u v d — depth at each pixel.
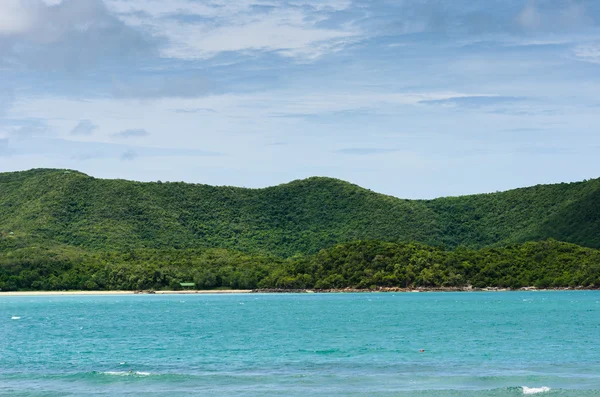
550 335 85.62
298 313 134.12
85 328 101.06
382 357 65.56
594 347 72.69
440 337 83.88
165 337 86.25
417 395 46.84
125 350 72.75
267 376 54.38
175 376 54.31
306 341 80.25
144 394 47.59
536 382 51.16
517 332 89.94
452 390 48.38
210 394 47.41
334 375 54.69
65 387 50.22
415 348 72.50
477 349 71.38
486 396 46.53
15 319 121.81
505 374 54.84
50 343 80.19
